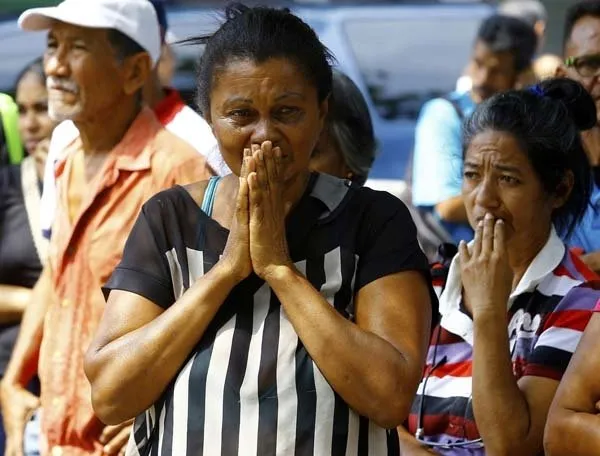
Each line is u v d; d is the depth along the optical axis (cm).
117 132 1023
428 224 1424
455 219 1398
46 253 1148
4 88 1939
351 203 713
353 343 669
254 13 694
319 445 673
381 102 2073
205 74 703
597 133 1080
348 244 703
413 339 692
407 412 684
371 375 669
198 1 2011
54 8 1005
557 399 788
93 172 1025
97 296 988
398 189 1877
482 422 824
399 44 2094
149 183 996
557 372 834
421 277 713
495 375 826
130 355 684
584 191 922
